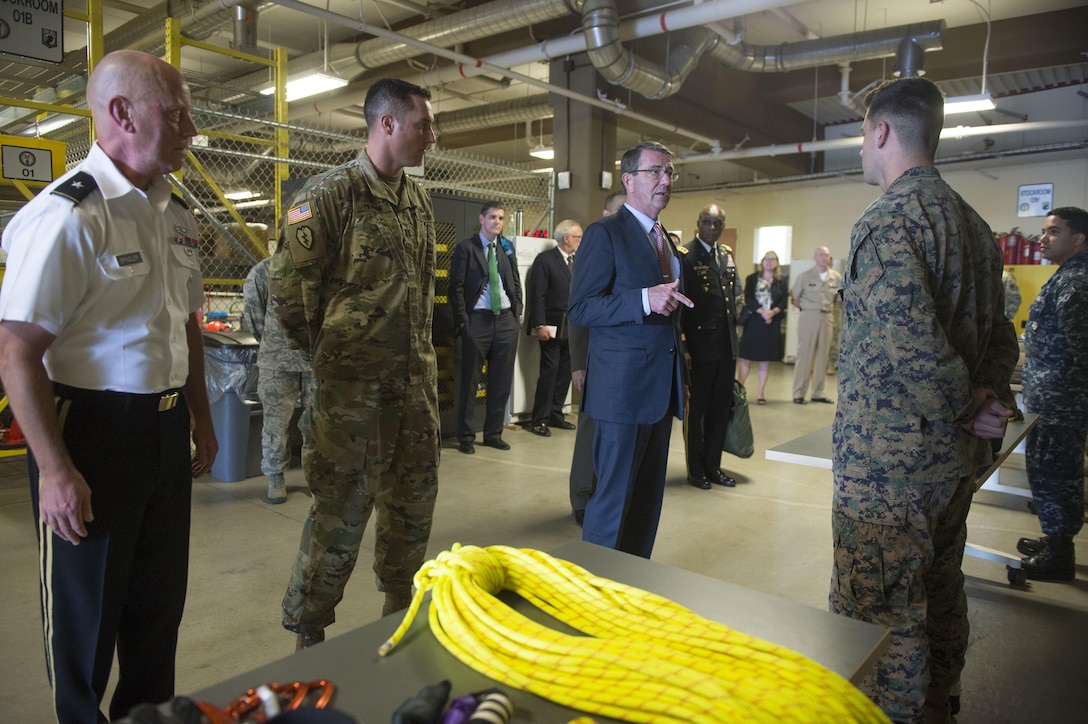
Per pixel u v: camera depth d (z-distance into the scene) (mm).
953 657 1766
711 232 3996
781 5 5102
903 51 6488
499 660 809
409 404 1842
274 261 1721
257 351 4070
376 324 1755
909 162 1563
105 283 1308
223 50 5008
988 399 1542
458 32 6285
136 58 1319
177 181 4555
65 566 1330
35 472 1346
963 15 7230
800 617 982
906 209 1468
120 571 1386
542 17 5871
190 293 1605
